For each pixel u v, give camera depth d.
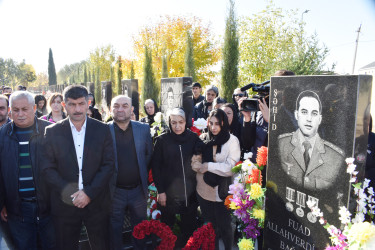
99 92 24.80
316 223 2.00
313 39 8.50
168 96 5.96
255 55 11.41
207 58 21.28
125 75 23.92
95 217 2.59
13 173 2.61
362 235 1.57
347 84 1.77
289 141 2.19
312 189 2.02
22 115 2.59
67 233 2.53
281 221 2.29
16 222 2.65
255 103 2.88
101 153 2.58
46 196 2.67
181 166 3.01
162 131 3.83
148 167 3.16
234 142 2.86
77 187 2.48
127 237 3.29
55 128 2.50
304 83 2.05
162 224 2.64
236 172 2.69
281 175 2.28
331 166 1.89
